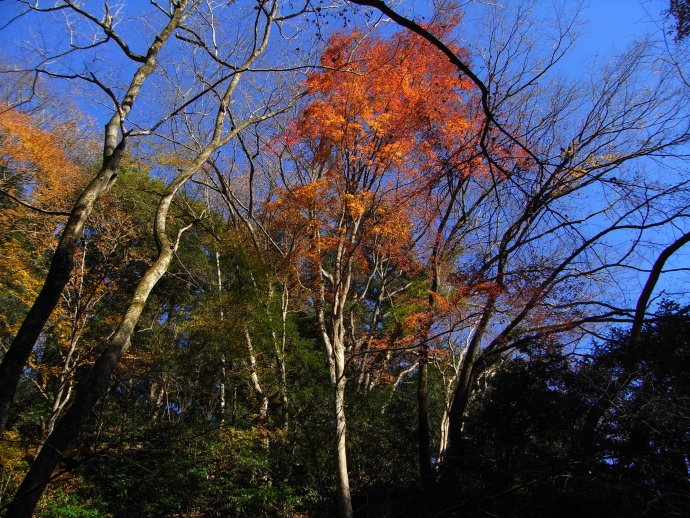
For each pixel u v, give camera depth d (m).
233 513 11.51
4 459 10.54
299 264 13.88
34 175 14.20
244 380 14.70
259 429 12.52
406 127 12.17
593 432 7.77
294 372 14.76
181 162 15.27
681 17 8.12
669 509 6.49
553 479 7.43
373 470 11.15
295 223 13.36
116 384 16.94
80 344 14.91
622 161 11.90
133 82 5.45
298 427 12.54
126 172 16.20
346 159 12.45
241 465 11.95
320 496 11.50
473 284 11.92
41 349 15.09
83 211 4.31
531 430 8.85
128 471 10.94
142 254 16.77
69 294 14.60
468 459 8.99
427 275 13.45
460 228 14.47
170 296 20.83
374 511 8.65
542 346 10.23
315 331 18.53
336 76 11.52
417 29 2.95
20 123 13.32
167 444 11.16
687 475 6.77
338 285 11.78
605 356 8.98
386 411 15.87
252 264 14.20
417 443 12.38
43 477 3.38
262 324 14.23
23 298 14.44
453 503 7.12
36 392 15.06
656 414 7.18
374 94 12.16
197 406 16.66
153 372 15.81
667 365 8.02
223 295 14.91
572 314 11.04
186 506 11.17
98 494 10.73
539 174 10.60
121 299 17.83
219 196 17.98
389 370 17.06
